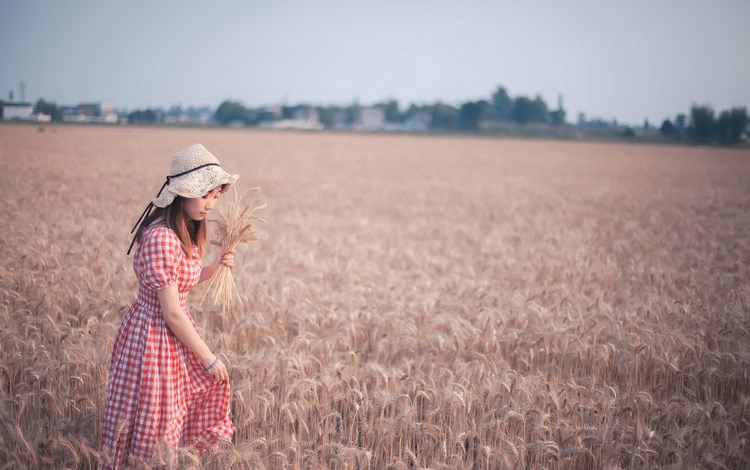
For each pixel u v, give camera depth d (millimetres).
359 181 27297
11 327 5402
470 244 12859
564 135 128375
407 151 60344
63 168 23484
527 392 4375
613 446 4055
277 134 95938
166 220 3551
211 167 3568
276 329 6039
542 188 26406
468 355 5684
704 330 6195
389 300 7105
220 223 4074
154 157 33031
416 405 4633
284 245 10727
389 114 181125
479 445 3924
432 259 10500
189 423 3914
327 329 6184
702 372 5309
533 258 10445
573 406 4391
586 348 5508
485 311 6383
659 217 16281
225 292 4141
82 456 3744
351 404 4801
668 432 4090
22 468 3475
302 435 4242
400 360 5609
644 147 84625
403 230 14438
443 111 160375
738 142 93750
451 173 34938
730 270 9602
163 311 3492
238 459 3418
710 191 24938
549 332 5785
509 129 153375
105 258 8273
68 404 4078
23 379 4719
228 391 3904
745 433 4266
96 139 50312
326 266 9117
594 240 12617
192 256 3729
